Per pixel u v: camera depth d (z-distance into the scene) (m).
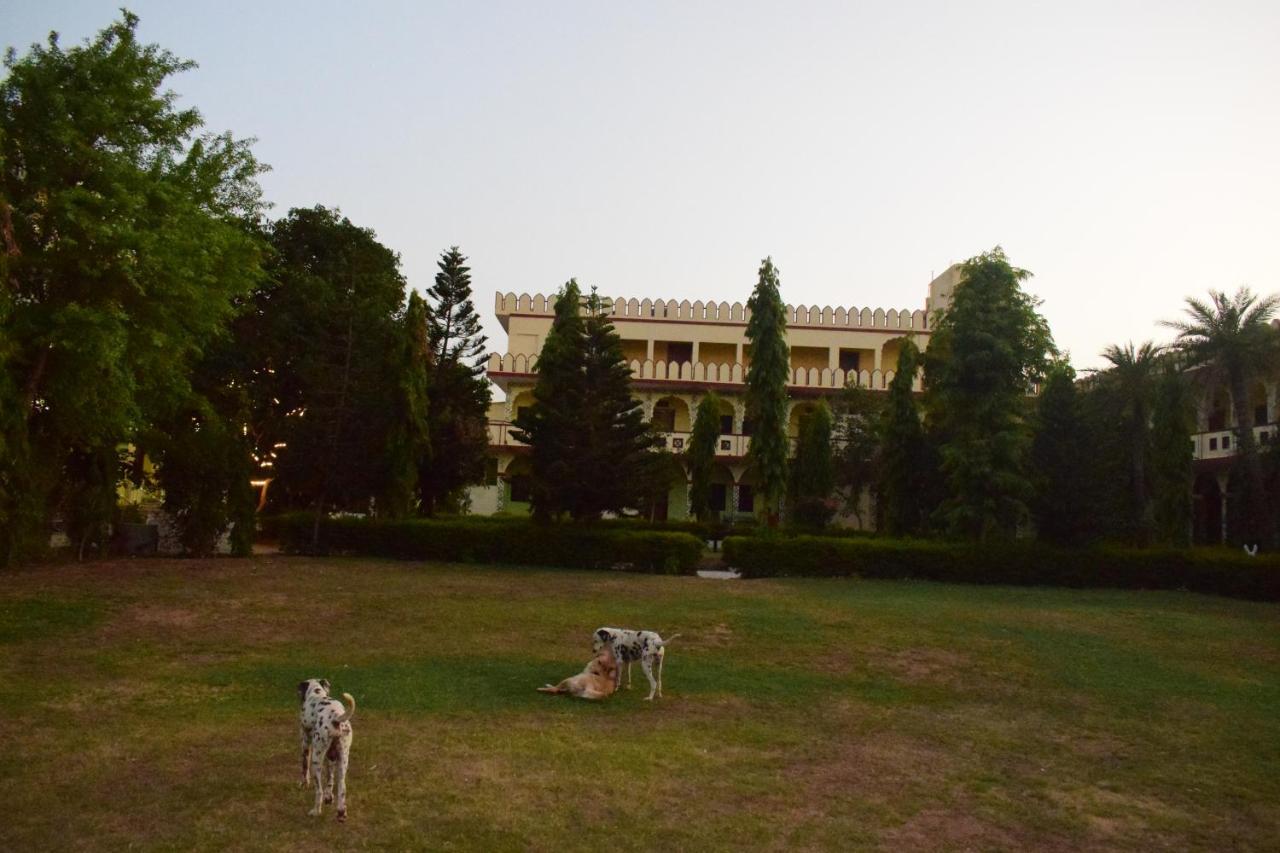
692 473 42.62
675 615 19.30
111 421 22.19
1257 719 12.89
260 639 16.03
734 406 50.06
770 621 18.86
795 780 9.41
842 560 27.44
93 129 21.00
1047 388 30.69
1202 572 26.86
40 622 16.22
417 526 28.27
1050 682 15.00
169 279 21.00
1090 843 8.02
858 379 47.31
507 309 51.91
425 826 7.58
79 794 8.16
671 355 53.88
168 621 17.02
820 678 14.73
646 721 11.62
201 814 7.71
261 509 37.94
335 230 38.12
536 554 27.80
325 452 29.47
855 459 42.50
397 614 18.58
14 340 19.45
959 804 8.89
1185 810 9.02
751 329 36.06
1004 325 28.97
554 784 8.80
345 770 7.78
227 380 34.06
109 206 19.89
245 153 27.12
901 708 13.12
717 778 9.30
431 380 34.25
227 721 10.91
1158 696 14.16
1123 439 35.91
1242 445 35.12
